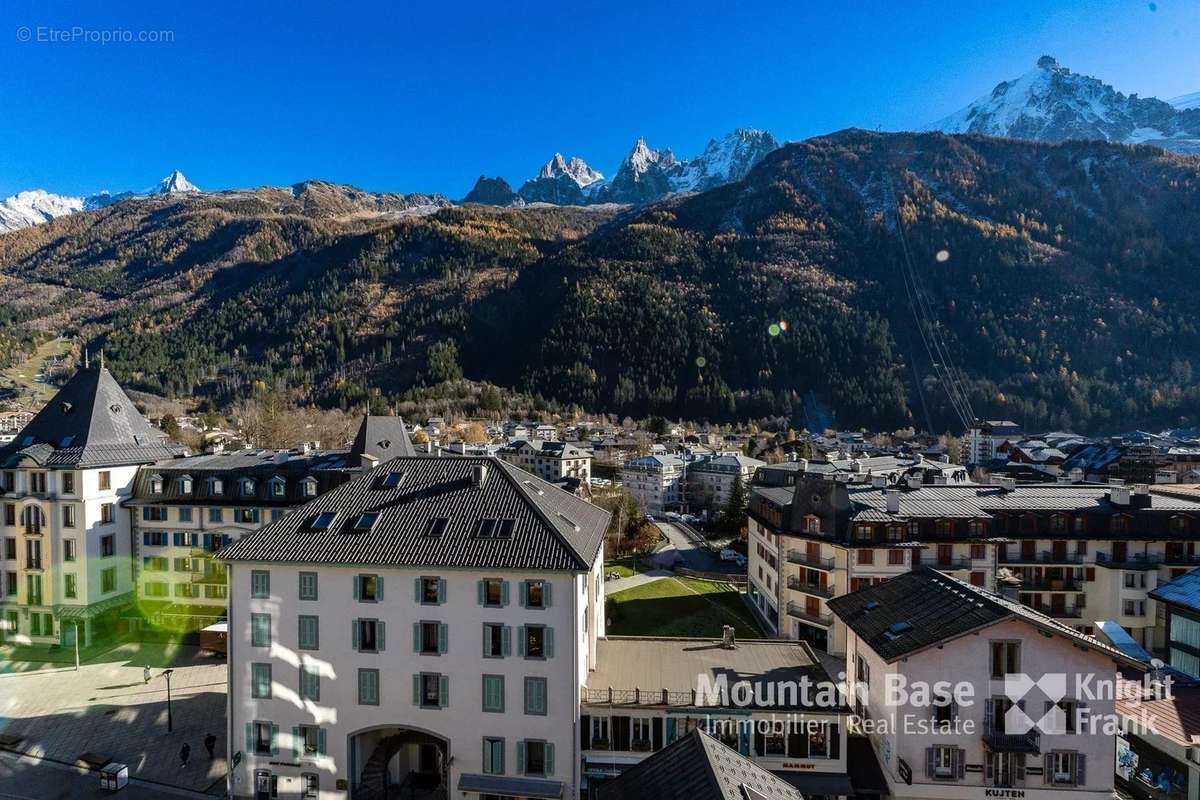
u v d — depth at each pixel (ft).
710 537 392.88
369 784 137.08
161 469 236.63
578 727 129.39
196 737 160.45
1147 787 125.18
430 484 151.94
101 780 139.95
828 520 210.38
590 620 146.51
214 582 227.20
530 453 566.36
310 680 135.03
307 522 144.77
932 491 226.79
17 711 172.86
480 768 130.82
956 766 118.11
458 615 131.95
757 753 129.70
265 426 531.91
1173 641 177.27
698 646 160.25
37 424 230.27
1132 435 608.60
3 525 218.59
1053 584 213.25
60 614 213.05
